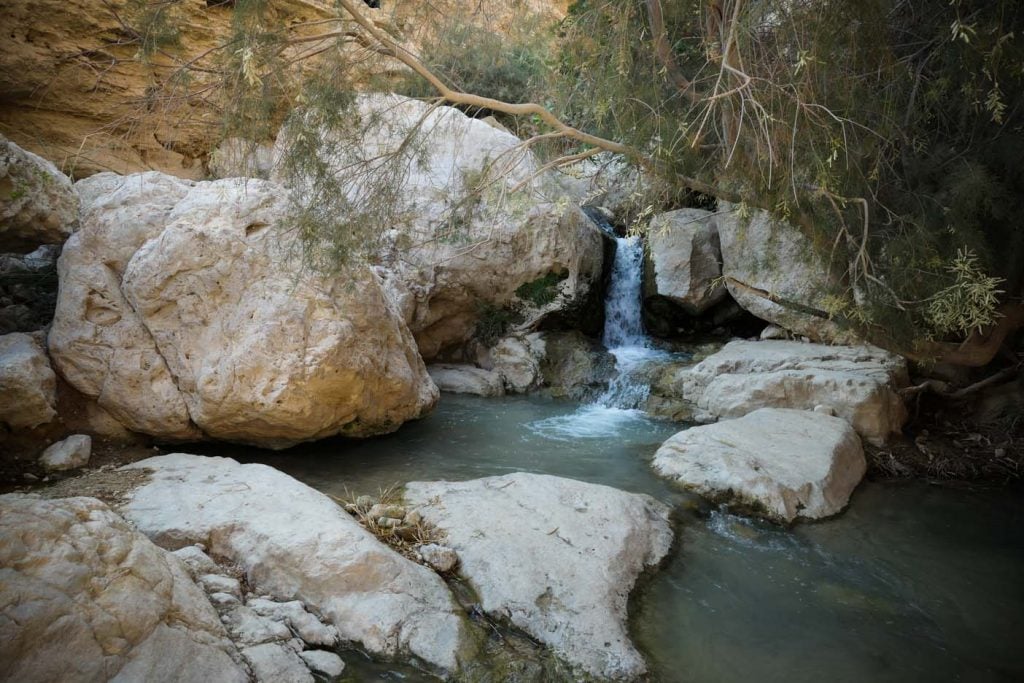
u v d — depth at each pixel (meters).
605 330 10.84
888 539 5.48
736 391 8.04
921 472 6.96
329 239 5.18
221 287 5.80
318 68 4.90
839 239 5.60
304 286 5.83
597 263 10.43
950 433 7.96
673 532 5.22
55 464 5.32
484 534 4.54
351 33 4.83
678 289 10.34
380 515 4.71
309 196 5.52
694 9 4.93
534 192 6.82
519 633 3.83
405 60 4.88
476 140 9.31
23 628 2.49
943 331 5.79
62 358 5.86
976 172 5.15
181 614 3.05
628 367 9.58
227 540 4.00
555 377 9.66
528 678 3.44
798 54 4.27
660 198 6.29
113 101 9.55
